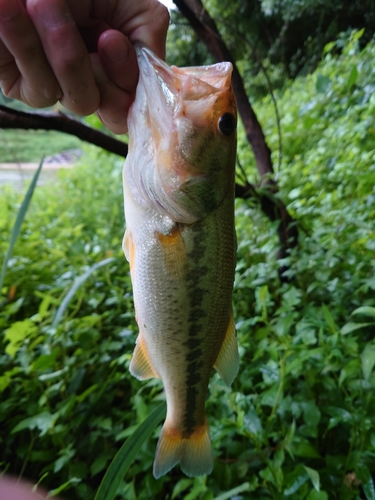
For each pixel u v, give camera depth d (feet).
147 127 0.64
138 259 0.69
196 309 0.69
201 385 0.74
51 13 0.50
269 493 0.84
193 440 0.75
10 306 1.50
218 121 0.63
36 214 2.79
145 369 0.75
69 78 0.55
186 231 0.66
